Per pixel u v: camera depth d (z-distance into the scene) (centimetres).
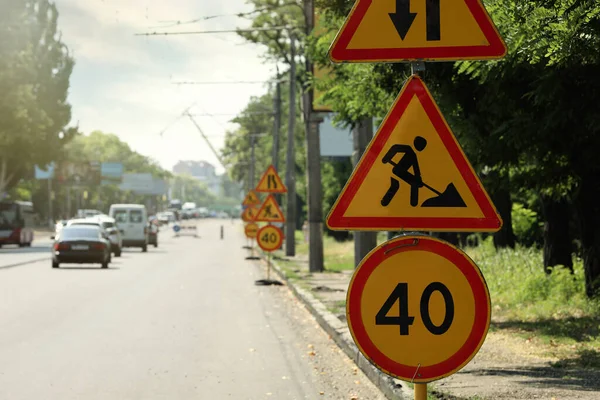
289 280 4394
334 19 2420
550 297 2659
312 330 2602
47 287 4206
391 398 1539
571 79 1811
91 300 3534
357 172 909
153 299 3603
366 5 927
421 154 906
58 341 2336
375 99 2397
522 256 3669
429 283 896
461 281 895
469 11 923
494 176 2445
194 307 3288
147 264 6544
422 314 896
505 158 2158
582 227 2539
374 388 1678
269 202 4747
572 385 1486
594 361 1742
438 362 895
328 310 2869
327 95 2788
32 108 13012
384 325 897
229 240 13200
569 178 2462
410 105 909
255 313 3086
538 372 1636
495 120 2091
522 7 1325
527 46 1348
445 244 895
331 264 6025
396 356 896
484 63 1591
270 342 2336
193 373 1847
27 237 11031
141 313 3056
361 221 906
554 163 2312
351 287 901
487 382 1527
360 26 927
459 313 895
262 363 1986
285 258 7200
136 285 4378
